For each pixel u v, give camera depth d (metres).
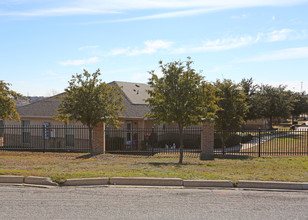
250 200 6.76
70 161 12.45
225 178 8.41
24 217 5.52
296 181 8.14
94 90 15.27
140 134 22.62
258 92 35.00
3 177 8.34
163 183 8.12
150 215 5.68
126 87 26.34
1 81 16.16
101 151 16.48
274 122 58.72
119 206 6.22
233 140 22.97
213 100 13.45
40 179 8.19
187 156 15.77
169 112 12.39
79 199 6.71
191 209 6.06
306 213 5.90
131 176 8.44
